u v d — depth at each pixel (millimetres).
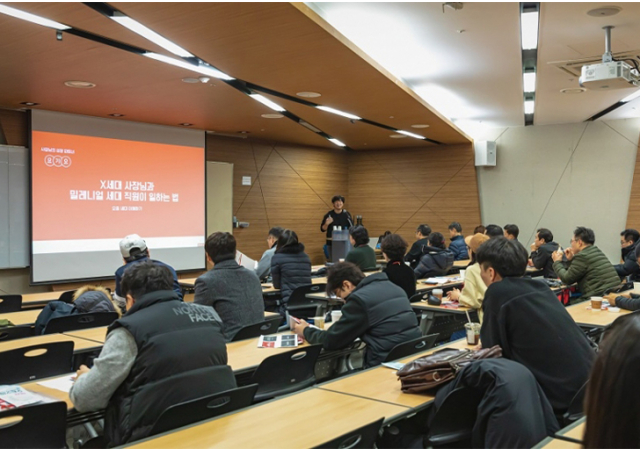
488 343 2512
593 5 4480
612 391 791
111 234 8094
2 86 6094
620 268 7145
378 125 9094
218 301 3672
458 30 5082
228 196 9922
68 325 3771
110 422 2236
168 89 6301
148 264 2506
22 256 7270
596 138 10367
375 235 12516
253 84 6168
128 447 1861
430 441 2225
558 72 6609
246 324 3707
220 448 1852
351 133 10008
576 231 5820
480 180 11492
